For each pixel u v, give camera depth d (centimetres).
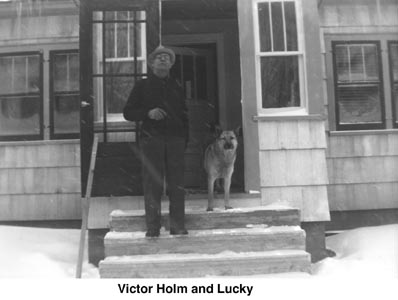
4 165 652
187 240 414
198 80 730
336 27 680
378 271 409
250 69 517
